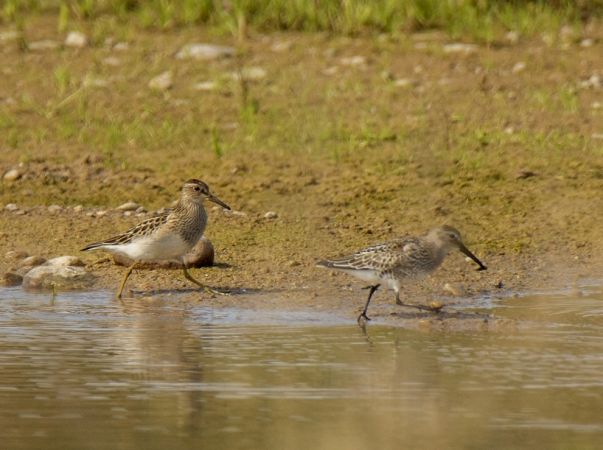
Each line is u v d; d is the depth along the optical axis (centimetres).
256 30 2497
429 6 2494
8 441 836
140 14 2572
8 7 2603
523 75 2230
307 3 2505
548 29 2459
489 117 2030
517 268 1456
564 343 1118
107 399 934
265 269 1442
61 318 1227
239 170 1842
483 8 2508
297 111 2073
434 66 2278
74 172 1847
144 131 2002
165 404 921
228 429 862
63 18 2512
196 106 2116
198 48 2361
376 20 2486
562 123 2002
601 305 1287
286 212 1675
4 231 1595
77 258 1457
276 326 1195
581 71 2248
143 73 2273
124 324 1199
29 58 2350
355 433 852
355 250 1515
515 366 1030
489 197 1717
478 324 1202
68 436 847
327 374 1006
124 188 1786
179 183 1800
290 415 894
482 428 862
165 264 1454
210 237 1569
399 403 922
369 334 1159
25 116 2077
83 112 2089
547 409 908
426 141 1922
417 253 1252
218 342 1122
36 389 961
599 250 1527
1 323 1201
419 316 1241
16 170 1836
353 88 2170
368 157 1875
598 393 948
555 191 1733
